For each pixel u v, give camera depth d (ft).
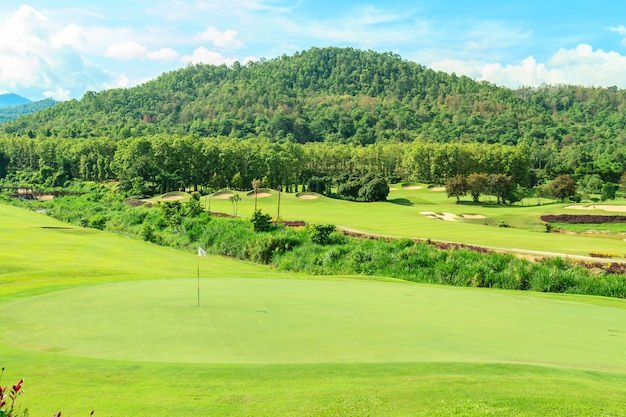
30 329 40.22
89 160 479.41
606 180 458.91
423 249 128.16
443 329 42.47
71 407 23.53
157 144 424.46
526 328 44.52
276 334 38.99
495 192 346.54
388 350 34.63
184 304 52.01
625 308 63.16
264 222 165.78
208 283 72.79
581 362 33.04
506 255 117.91
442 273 115.85
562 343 38.83
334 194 392.47
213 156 437.99
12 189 428.15
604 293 98.94
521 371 29.19
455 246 133.28
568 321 49.16
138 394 25.26
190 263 120.37
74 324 42.09
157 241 176.45
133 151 418.31
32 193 410.11
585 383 26.99
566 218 245.65
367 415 22.27
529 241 156.04
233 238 162.50
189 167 434.71
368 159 531.50
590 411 22.62
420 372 28.55
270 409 23.17
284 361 31.55
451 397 24.14
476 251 126.52
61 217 254.68
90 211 256.11
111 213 241.35
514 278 108.06
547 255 121.80
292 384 26.53
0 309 48.49
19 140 552.00
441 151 449.48
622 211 266.57
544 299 67.62
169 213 197.67
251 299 56.44
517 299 66.28
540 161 654.53
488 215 265.34
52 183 468.75
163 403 23.98
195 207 199.52
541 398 24.07
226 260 148.97
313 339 37.52
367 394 24.71
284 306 52.03
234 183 419.95
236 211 265.75
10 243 123.54
